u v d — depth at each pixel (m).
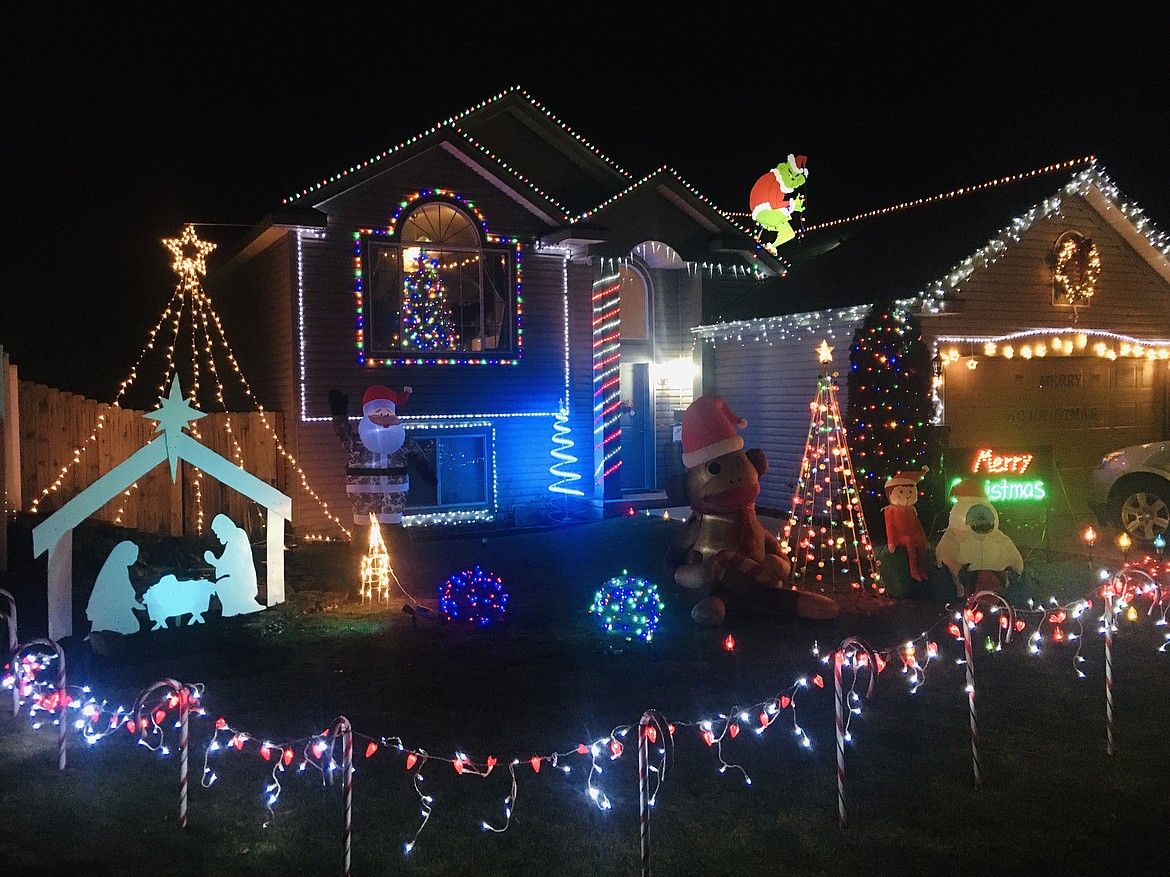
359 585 10.82
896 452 12.40
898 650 7.03
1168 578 10.49
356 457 12.52
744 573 9.00
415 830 4.86
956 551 9.65
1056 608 9.12
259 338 15.97
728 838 4.75
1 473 9.99
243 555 9.22
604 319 16.50
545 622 9.09
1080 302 16.05
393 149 14.23
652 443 17.73
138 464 8.52
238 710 6.63
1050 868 4.41
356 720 6.42
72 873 4.45
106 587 8.16
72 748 5.94
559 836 4.79
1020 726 6.19
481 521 15.48
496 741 6.03
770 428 16.47
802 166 18.16
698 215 17.02
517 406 15.79
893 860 4.51
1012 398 15.76
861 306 14.05
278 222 13.57
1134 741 5.91
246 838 4.80
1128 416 17.23
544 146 16.84
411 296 15.05
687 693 6.94
